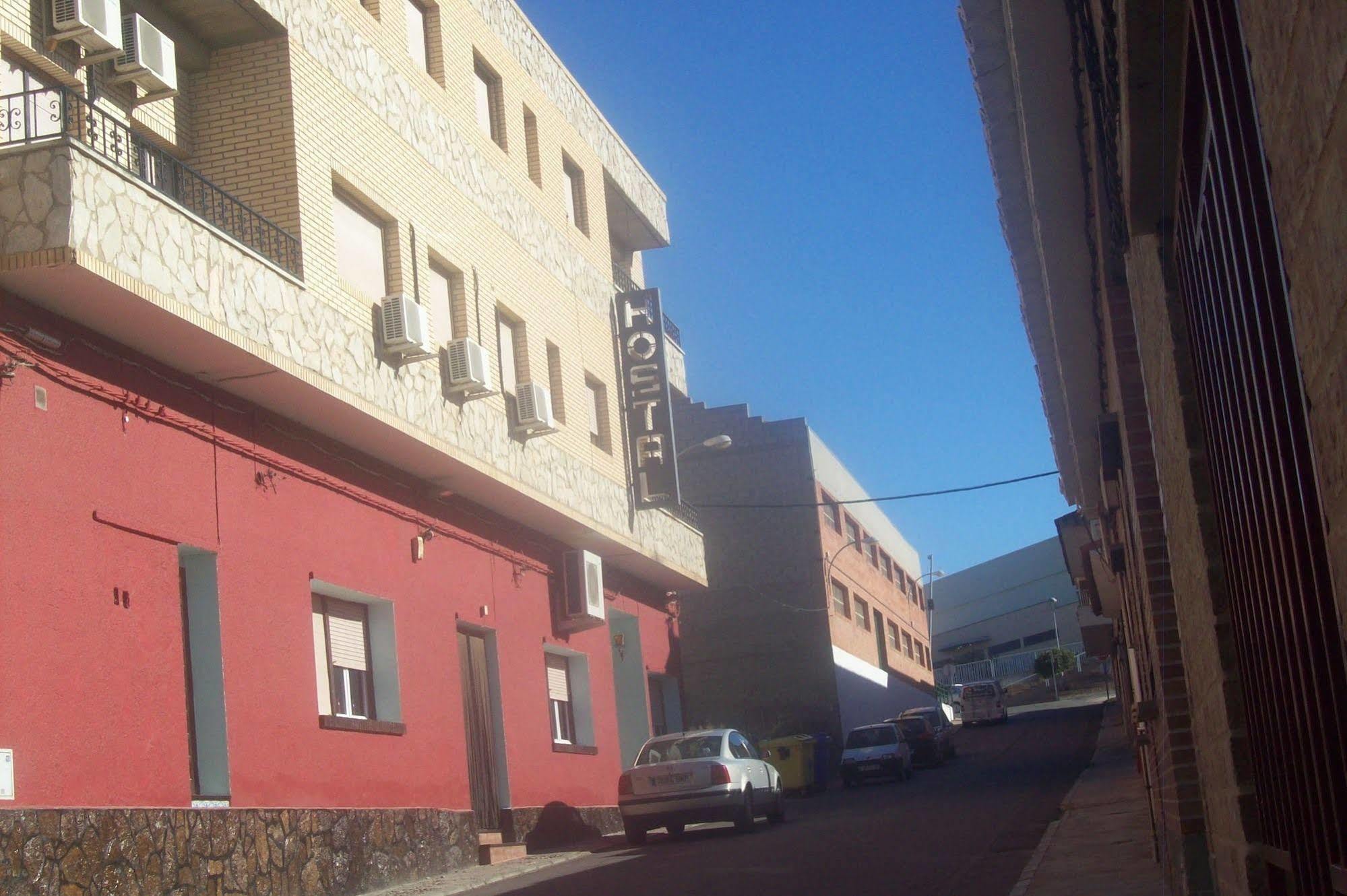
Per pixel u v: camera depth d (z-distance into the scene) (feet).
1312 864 12.27
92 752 37.99
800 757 105.50
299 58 52.34
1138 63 12.44
